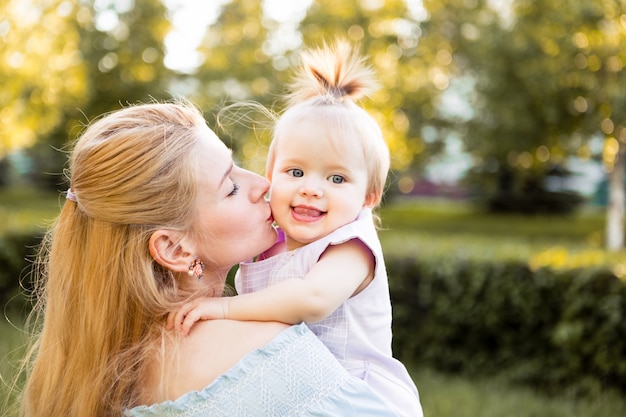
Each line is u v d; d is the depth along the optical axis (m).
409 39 14.49
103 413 1.58
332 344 1.77
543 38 12.08
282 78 13.58
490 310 6.34
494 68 12.76
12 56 11.70
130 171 1.58
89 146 1.62
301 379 1.54
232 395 1.52
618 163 13.25
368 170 1.88
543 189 22.62
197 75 14.65
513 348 6.29
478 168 22.03
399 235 8.85
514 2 12.28
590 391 5.84
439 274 6.52
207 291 1.72
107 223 1.59
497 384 6.11
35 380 1.65
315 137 1.82
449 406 5.13
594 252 6.78
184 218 1.62
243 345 1.57
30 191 27.41
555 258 6.29
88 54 15.37
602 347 5.84
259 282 1.85
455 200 28.39
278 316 1.63
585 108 12.48
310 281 1.68
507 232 18.44
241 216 1.69
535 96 12.68
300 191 1.80
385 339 1.85
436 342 6.58
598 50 11.64
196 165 1.63
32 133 13.88
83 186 1.61
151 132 1.62
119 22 16.06
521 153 14.45
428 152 15.98
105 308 1.58
